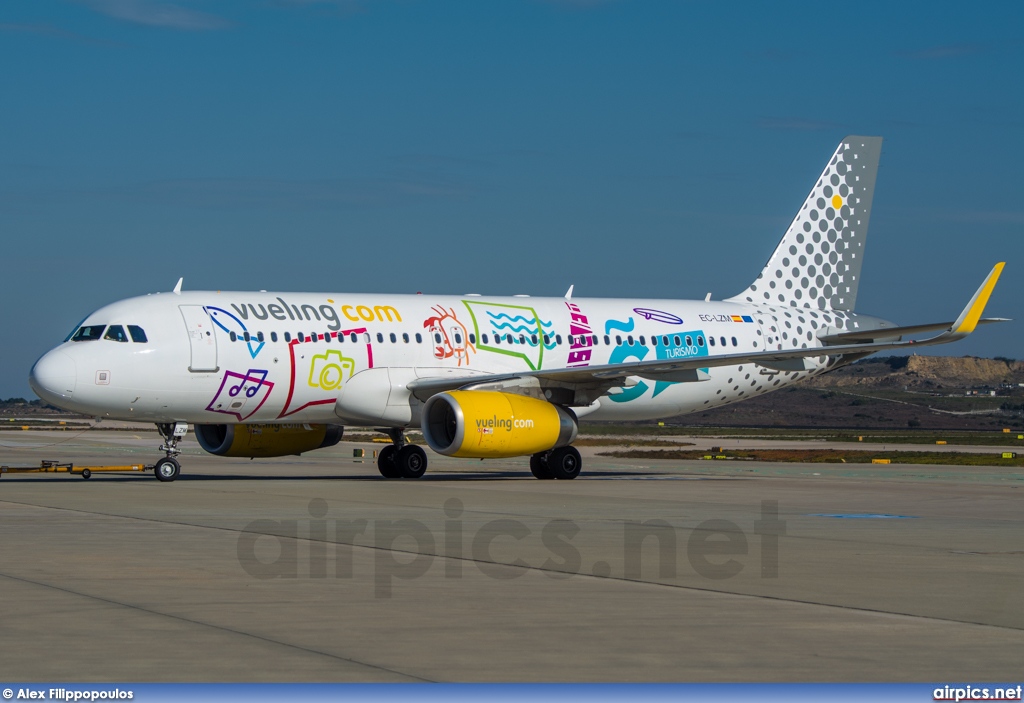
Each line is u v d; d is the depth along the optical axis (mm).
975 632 18531
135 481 52938
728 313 65625
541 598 21078
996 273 54281
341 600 20641
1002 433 181000
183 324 51562
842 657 16750
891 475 66250
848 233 69375
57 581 22391
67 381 49656
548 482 54656
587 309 62062
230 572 23625
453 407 51688
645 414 64188
